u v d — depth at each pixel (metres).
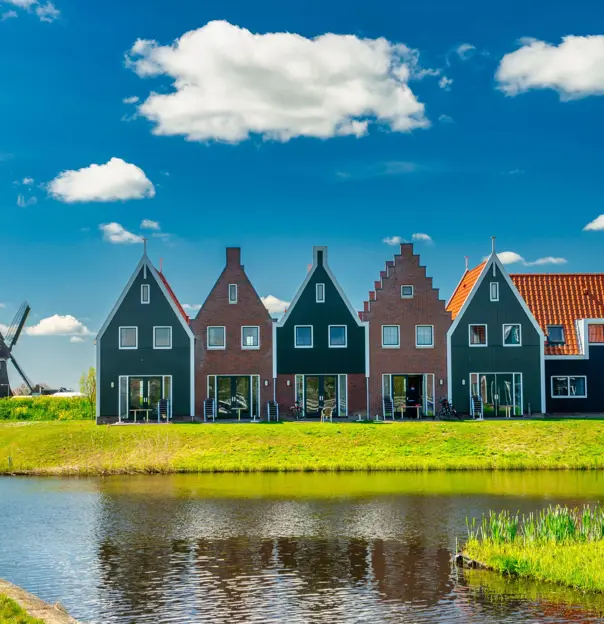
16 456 37.25
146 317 47.00
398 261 47.91
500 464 34.81
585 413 48.12
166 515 26.05
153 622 16.45
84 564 20.59
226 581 19.09
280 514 26.03
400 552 21.38
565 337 48.81
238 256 47.66
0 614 14.84
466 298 47.94
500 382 47.59
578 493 29.00
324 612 16.89
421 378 47.59
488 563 19.62
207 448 37.66
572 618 16.19
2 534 23.70
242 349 47.12
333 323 47.44
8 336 90.50
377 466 34.72
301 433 39.41
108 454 37.25
